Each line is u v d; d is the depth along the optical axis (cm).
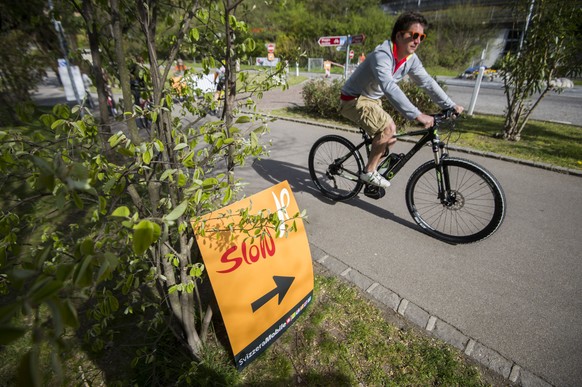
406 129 692
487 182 266
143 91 149
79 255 74
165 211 138
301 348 190
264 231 149
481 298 229
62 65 739
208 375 170
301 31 3309
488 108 1019
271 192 180
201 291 228
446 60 3156
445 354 185
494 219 270
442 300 228
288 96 1210
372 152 312
